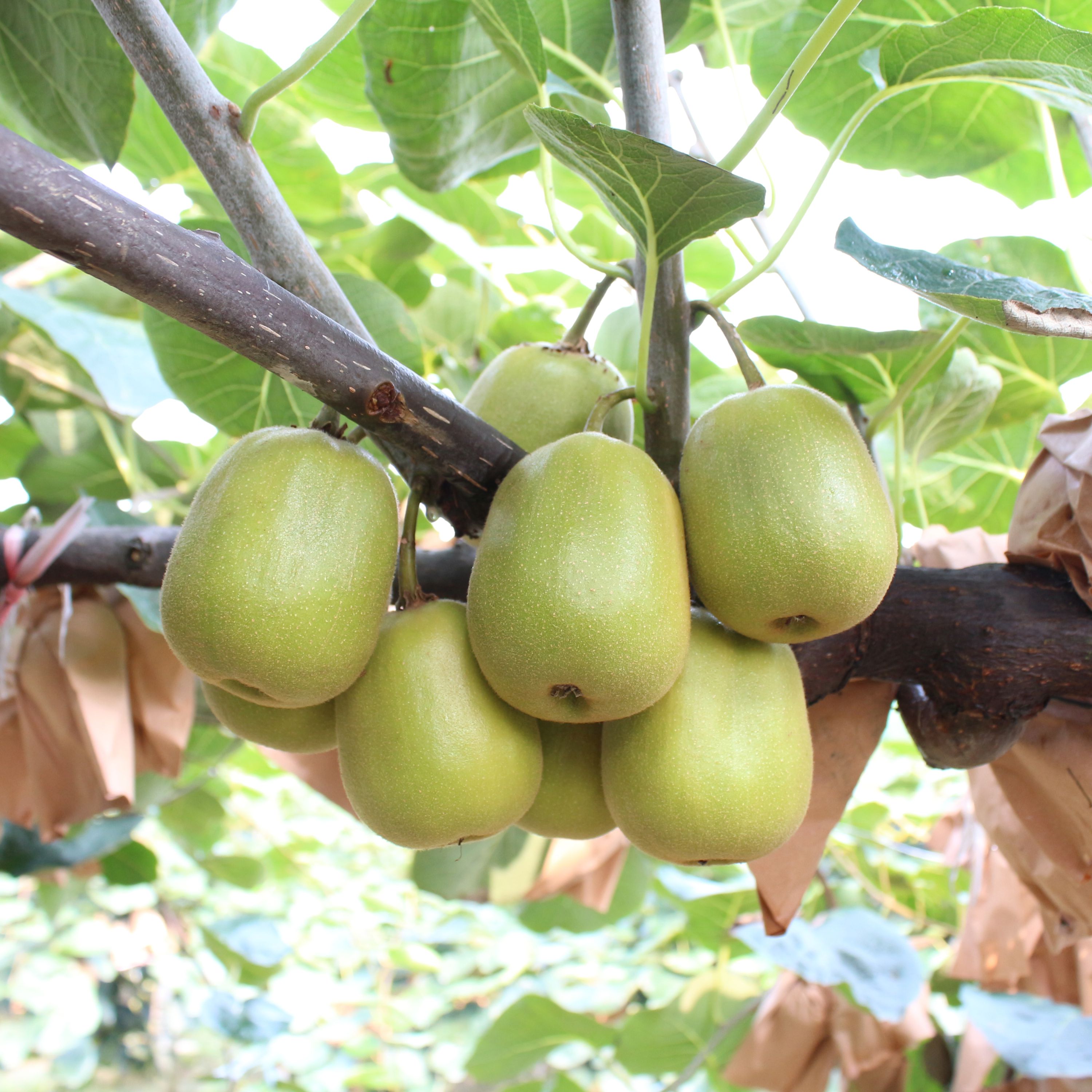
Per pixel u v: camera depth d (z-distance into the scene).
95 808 0.46
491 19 0.35
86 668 0.43
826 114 0.50
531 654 0.25
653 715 0.27
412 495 0.29
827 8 0.47
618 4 0.31
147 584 0.41
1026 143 0.50
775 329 0.39
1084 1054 0.52
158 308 0.23
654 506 0.26
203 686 0.31
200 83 0.29
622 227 0.30
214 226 0.46
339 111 0.58
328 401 0.25
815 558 0.25
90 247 0.21
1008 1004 0.57
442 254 0.71
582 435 0.27
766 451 0.26
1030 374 0.50
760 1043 0.63
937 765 0.36
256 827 1.50
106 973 1.92
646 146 0.25
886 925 0.59
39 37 0.39
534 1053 0.82
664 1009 0.77
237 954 0.88
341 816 2.02
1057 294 0.27
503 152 0.48
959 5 0.45
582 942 1.48
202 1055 2.09
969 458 0.61
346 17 0.28
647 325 0.29
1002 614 0.32
